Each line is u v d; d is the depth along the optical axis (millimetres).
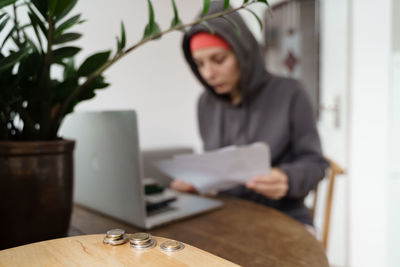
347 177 1811
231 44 1067
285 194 963
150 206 738
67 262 306
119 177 681
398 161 1710
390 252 1743
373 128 1712
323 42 1933
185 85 1751
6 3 461
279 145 1179
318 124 1991
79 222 722
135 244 336
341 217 1862
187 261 307
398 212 1729
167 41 1622
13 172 535
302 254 535
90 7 1286
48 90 551
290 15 2037
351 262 1797
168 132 1702
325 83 1938
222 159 788
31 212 553
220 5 1097
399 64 1663
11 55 495
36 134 574
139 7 1445
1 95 537
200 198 897
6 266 298
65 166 595
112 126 656
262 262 506
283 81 1250
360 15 1701
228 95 1308
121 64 1447
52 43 542
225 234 632
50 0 452
